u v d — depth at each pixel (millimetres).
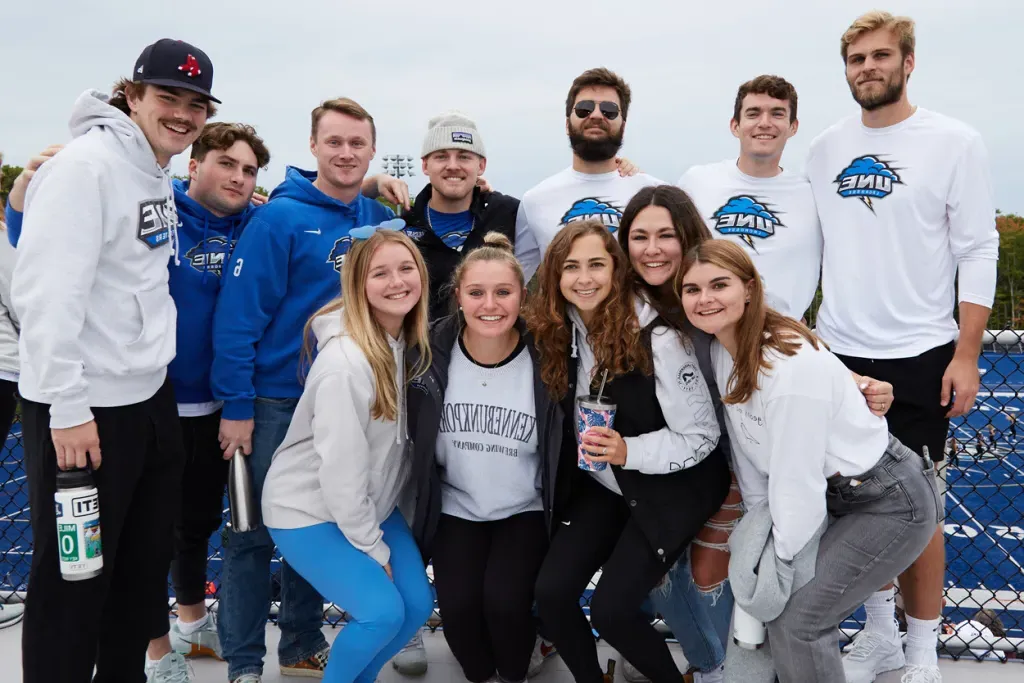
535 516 2715
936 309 3031
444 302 3215
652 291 2633
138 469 2334
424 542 2666
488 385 2605
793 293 3240
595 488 2709
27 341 2051
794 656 2293
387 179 3459
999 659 3074
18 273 2068
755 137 3195
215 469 2979
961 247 2961
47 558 2178
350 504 2391
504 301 2461
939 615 2836
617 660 3035
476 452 2598
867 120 3104
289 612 2912
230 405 2740
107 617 2486
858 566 2270
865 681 2787
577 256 2434
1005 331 3203
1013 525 13984
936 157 2953
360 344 2451
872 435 2340
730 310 2252
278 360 2848
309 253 2877
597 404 2424
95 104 2209
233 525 2705
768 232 3229
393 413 2477
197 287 2799
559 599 2424
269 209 2844
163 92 2270
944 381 2961
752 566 2285
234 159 2809
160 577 2516
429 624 3393
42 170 2184
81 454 2117
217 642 3107
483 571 2568
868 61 2973
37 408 2174
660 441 2438
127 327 2277
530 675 2932
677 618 2652
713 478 2516
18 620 3471
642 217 2584
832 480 2338
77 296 2072
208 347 2863
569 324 2596
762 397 2260
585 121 3348
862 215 3076
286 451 2570
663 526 2438
